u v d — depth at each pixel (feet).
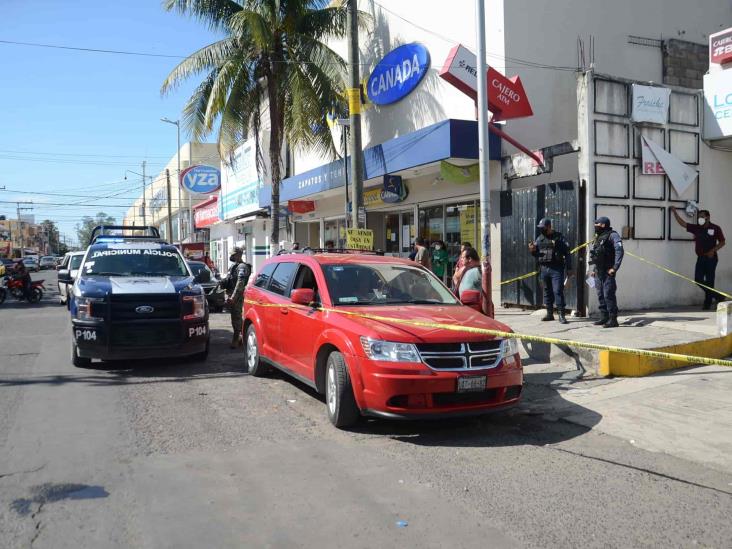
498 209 40.86
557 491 14.14
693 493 13.97
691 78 48.16
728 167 39.65
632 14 45.98
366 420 20.08
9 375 26.99
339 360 19.01
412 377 17.25
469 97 40.98
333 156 59.06
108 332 27.09
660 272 36.68
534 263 37.60
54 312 59.26
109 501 13.47
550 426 19.51
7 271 72.23
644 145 35.55
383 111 54.19
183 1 52.24
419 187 51.13
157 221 198.90
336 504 13.37
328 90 53.47
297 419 20.21
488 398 18.31
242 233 100.37
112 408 21.39
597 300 33.96
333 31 57.47
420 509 13.12
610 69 44.80
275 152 56.08
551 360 27.30
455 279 31.24
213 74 55.98
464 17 44.11
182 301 28.58
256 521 12.52
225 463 15.94
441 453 16.90
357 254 25.20
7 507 13.14
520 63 40.86
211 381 26.04
